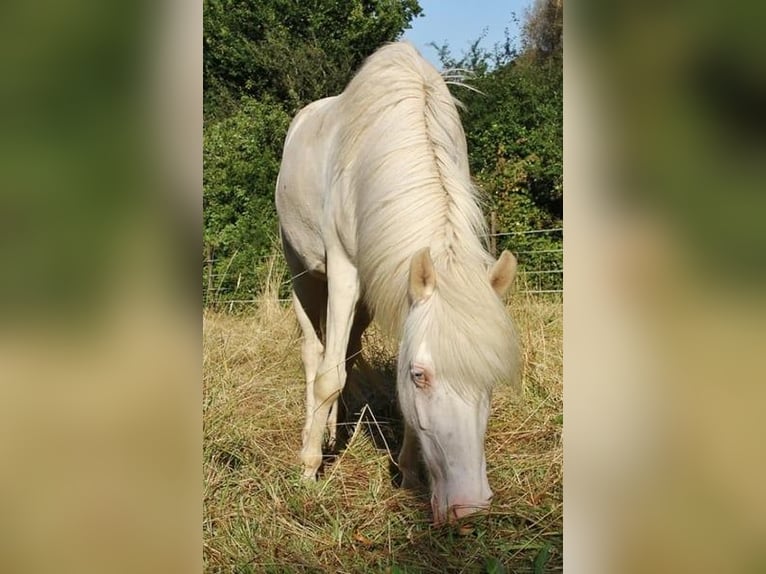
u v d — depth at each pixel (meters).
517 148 8.66
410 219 2.31
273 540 2.41
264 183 8.16
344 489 2.77
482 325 2.00
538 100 8.80
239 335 4.67
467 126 8.88
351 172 2.73
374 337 4.14
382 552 2.36
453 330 1.99
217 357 4.21
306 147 3.21
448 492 1.97
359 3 12.63
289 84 11.61
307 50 11.91
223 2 12.06
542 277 6.21
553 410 3.29
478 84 8.91
